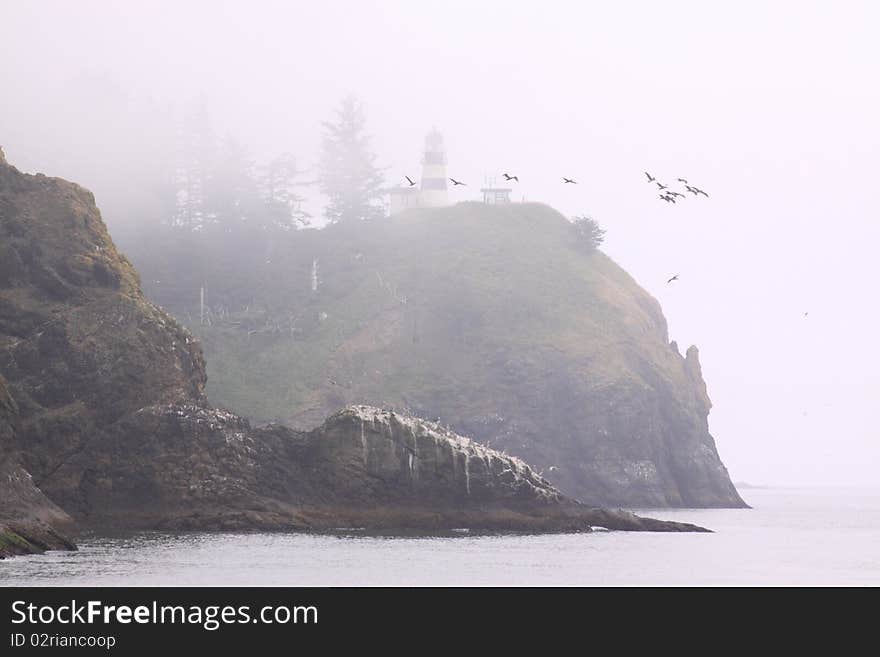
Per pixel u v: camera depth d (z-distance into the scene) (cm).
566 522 13300
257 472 12281
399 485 12681
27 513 10881
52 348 12438
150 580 8025
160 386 12600
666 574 9650
